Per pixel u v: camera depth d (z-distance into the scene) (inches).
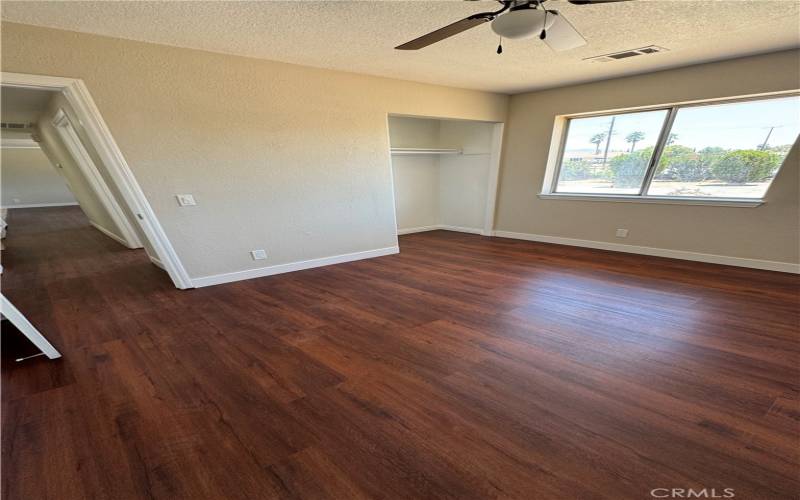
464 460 56.7
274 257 155.6
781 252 142.6
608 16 94.5
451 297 127.1
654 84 156.9
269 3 83.9
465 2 84.7
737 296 120.6
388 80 167.6
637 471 53.9
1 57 92.8
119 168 115.9
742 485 51.3
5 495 51.8
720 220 154.5
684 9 90.1
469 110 197.2
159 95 117.8
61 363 87.0
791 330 96.2
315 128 152.9
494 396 72.2
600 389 73.6
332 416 67.5
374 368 83.3
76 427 65.3
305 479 53.7
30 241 241.1
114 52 108.3
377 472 54.8
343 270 163.2
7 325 101.6
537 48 120.9
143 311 118.3
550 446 59.1
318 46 117.6
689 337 93.9
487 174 232.2
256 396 73.8
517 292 130.6
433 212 268.8
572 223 201.6
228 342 96.8
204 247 138.4
